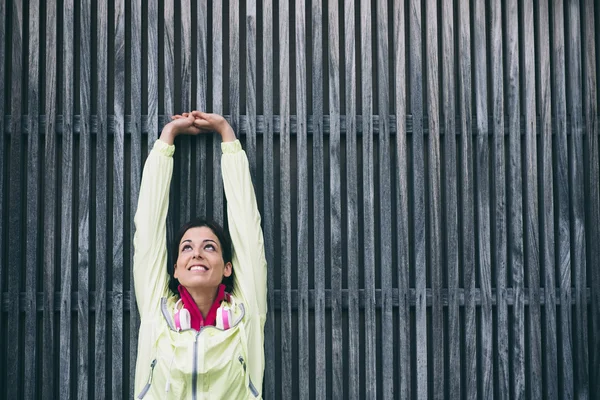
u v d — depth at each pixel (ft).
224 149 7.50
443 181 8.11
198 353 6.64
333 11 7.98
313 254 8.01
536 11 8.30
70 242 7.64
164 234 7.32
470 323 7.89
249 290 7.17
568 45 8.28
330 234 7.98
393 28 8.09
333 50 7.95
